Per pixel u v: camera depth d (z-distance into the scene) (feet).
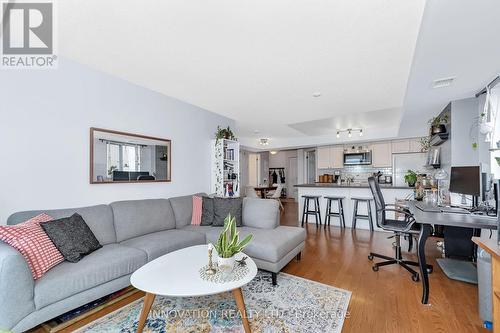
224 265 5.80
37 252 5.62
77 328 5.80
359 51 7.45
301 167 29.48
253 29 6.38
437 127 12.26
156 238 8.59
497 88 8.44
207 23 6.15
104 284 6.44
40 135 7.67
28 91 7.44
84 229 7.25
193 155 13.53
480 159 10.07
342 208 17.22
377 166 22.61
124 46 7.36
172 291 4.96
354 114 15.29
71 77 8.39
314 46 7.21
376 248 12.09
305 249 11.94
